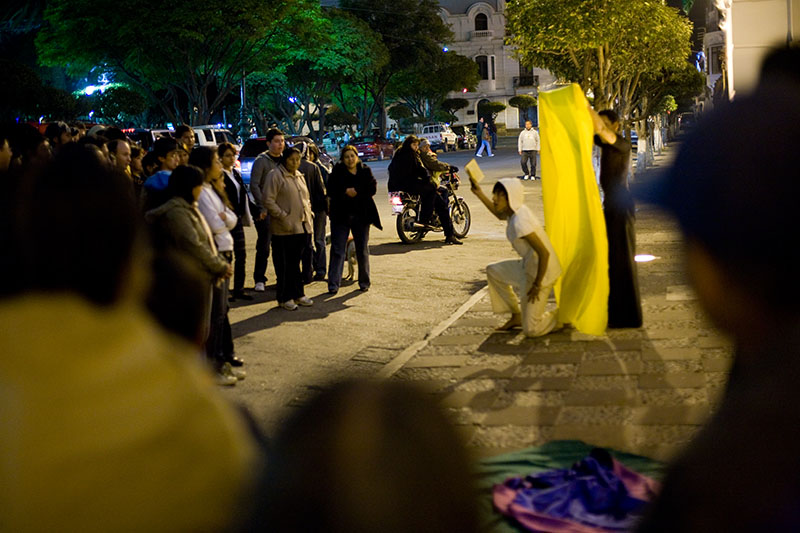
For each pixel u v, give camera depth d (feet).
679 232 3.26
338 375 3.01
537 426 17.17
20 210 4.81
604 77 56.13
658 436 16.16
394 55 175.73
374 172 112.27
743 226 3.11
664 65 58.85
